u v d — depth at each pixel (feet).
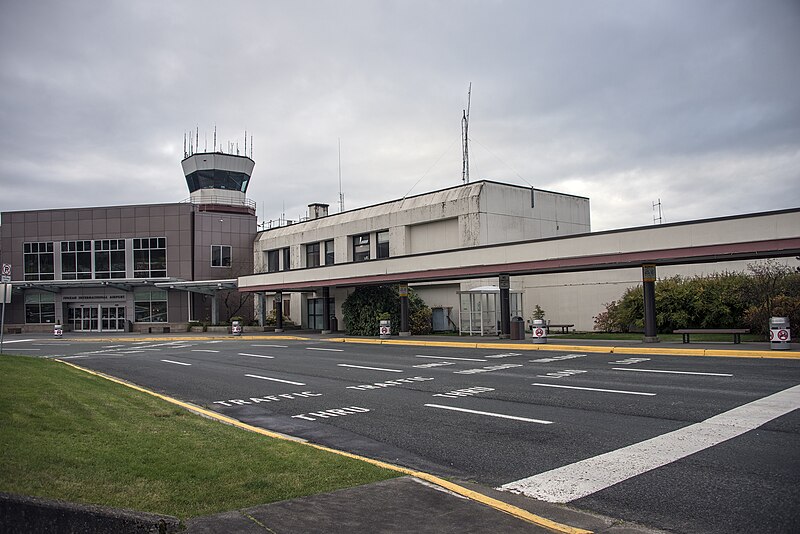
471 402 39.29
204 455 23.84
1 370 46.60
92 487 19.01
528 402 38.45
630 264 75.56
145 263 183.83
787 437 26.81
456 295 116.37
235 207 194.80
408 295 114.01
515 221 116.57
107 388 43.45
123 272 184.24
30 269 188.03
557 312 111.86
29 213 189.26
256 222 195.21
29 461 20.79
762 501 19.25
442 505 18.66
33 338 145.38
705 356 61.26
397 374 55.67
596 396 39.47
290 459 23.56
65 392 37.86
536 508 19.35
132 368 67.77
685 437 27.63
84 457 22.18
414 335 112.06
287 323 163.22
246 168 202.08
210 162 196.65
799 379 43.06
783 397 36.22
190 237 183.73
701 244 68.13
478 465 24.86
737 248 65.67
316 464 22.89
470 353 74.79
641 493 20.48
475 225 110.93
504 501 20.08
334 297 146.92
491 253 90.27
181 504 18.19
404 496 19.39
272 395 45.91
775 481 21.06
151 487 19.49
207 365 69.92
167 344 114.83
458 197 114.52
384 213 131.54
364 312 120.37
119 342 126.21
